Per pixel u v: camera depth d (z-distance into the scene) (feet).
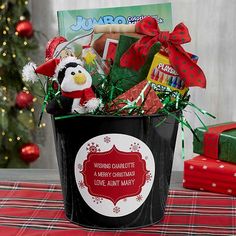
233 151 3.18
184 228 2.64
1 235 2.53
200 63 7.93
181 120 2.67
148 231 2.61
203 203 2.97
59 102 2.53
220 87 7.92
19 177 3.43
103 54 2.84
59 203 2.96
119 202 2.61
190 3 7.80
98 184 2.60
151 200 2.66
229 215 2.79
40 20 8.37
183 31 2.67
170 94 2.71
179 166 7.71
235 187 3.08
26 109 8.10
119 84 2.72
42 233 2.56
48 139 8.54
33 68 2.72
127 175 2.59
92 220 2.64
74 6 8.25
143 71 2.74
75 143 2.59
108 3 8.06
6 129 8.00
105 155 2.56
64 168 2.67
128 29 2.70
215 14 7.79
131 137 2.56
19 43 8.02
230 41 7.82
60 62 2.55
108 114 2.54
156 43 2.66
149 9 2.91
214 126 3.46
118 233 2.59
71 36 2.92
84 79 2.48
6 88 7.96
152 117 2.55
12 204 2.93
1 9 8.04
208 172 3.17
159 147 2.63
